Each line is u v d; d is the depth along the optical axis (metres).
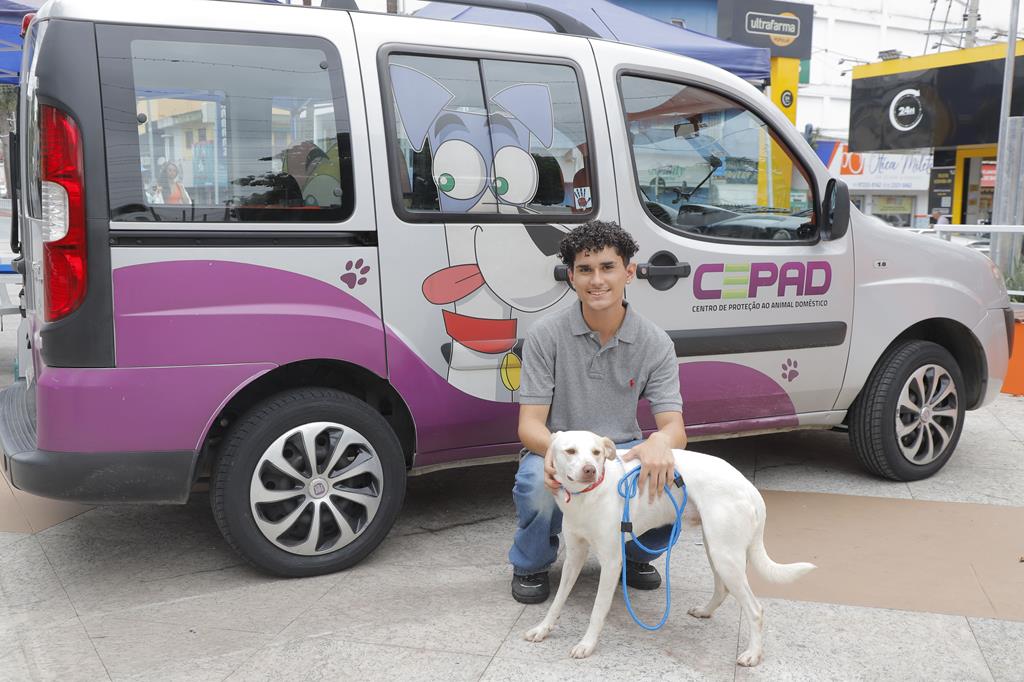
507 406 3.46
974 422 5.62
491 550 3.45
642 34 6.84
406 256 3.20
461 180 3.31
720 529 2.47
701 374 3.79
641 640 2.69
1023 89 16.11
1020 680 2.48
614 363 2.80
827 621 2.82
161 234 2.84
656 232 3.67
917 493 4.18
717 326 3.81
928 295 4.32
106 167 2.77
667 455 2.50
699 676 2.47
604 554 2.50
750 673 2.49
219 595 3.01
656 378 2.81
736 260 3.81
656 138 3.73
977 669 2.53
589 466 2.31
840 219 3.90
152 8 2.87
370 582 3.12
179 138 2.87
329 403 3.09
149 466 2.88
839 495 4.14
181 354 2.87
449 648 2.63
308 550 3.12
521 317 3.44
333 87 3.09
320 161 3.06
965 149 18.84
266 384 3.24
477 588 3.08
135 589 3.06
